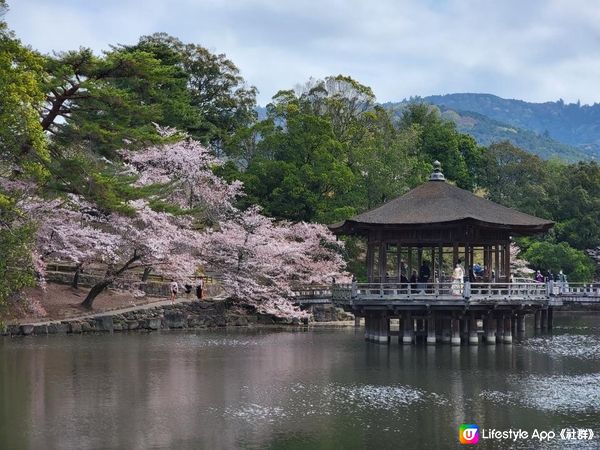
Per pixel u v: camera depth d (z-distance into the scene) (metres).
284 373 40.38
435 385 37.50
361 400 34.19
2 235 37.97
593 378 39.38
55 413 31.42
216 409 32.38
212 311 62.94
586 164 113.06
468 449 27.36
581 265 96.19
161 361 43.47
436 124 114.44
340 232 55.66
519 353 47.78
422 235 51.06
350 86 91.69
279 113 84.25
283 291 65.38
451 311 50.62
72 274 62.00
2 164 42.06
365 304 50.38
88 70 49.31
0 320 45.16
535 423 30.61
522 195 109.62
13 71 38.50
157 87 75.00
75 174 47.09
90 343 49.59
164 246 58.41
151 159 65.12
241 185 70.06
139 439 28.12
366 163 80.19
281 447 27.41
